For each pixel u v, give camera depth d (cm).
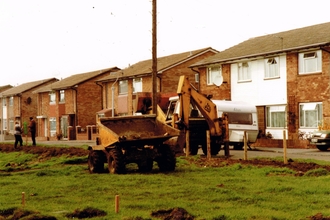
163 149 2000
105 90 5934
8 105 8262
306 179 1614
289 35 3972
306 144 3256
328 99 3356
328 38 3359
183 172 1912
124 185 1606
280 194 1355
